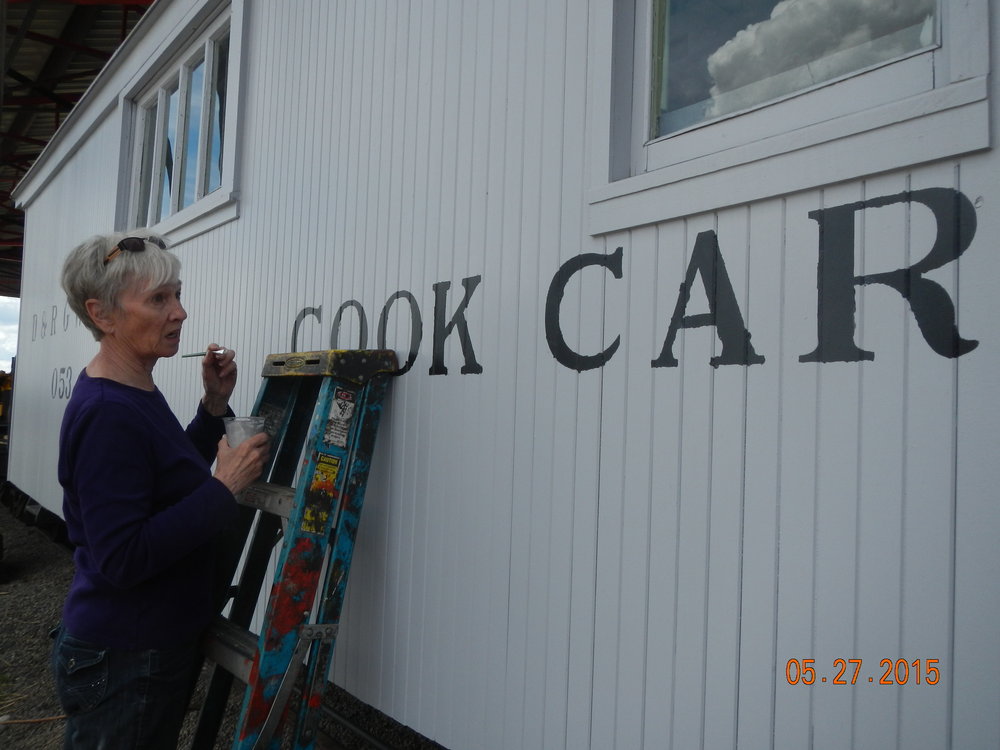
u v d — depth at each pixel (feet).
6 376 40.27
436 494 6.88
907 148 3.92
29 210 28.91
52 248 23.89
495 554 6.23
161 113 15.83
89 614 5.00
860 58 4.52
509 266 6.35
